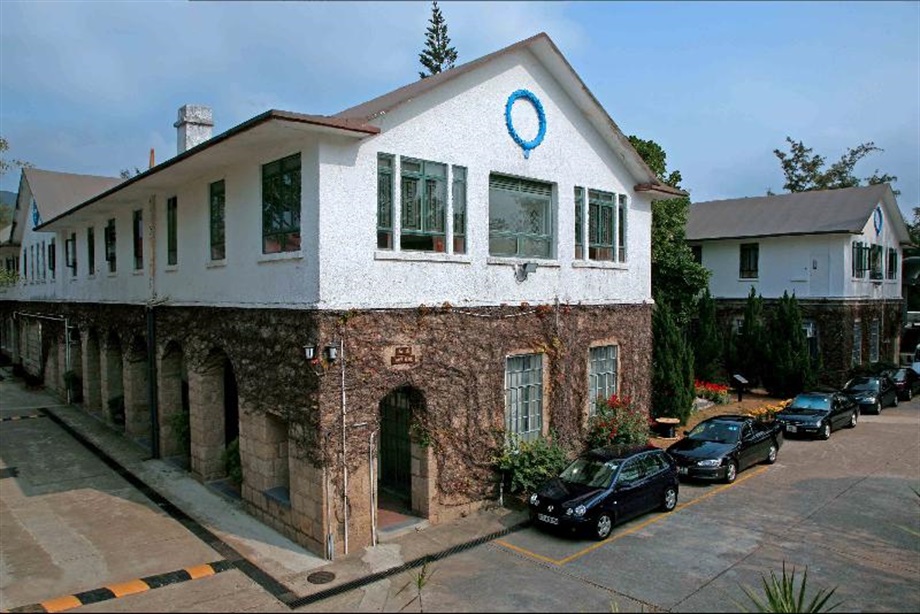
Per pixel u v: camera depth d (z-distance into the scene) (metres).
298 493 12.00
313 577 10.66
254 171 13.20
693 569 10.96
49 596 10.08
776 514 13.77
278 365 12.47
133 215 19.73
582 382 16.70
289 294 12.20
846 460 18.41
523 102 15.09
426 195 13.15
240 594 10.11
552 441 15.32
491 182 14.61
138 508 14.06
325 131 11.21
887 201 32.59
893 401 27.47
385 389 12.21
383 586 10.32
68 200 30.36
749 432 17.33
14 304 36.50
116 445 19.41
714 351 27.78
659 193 18.81
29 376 30.73
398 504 13.92
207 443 15.78
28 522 13.27
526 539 12.31
